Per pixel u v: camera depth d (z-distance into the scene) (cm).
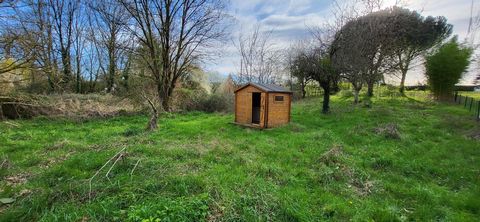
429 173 481
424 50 2197
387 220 307
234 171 458
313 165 507
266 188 376
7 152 601
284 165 507
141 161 485
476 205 341
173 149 596
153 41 1603
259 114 1045
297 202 339
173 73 1672
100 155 543
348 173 458
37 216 298
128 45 1605
